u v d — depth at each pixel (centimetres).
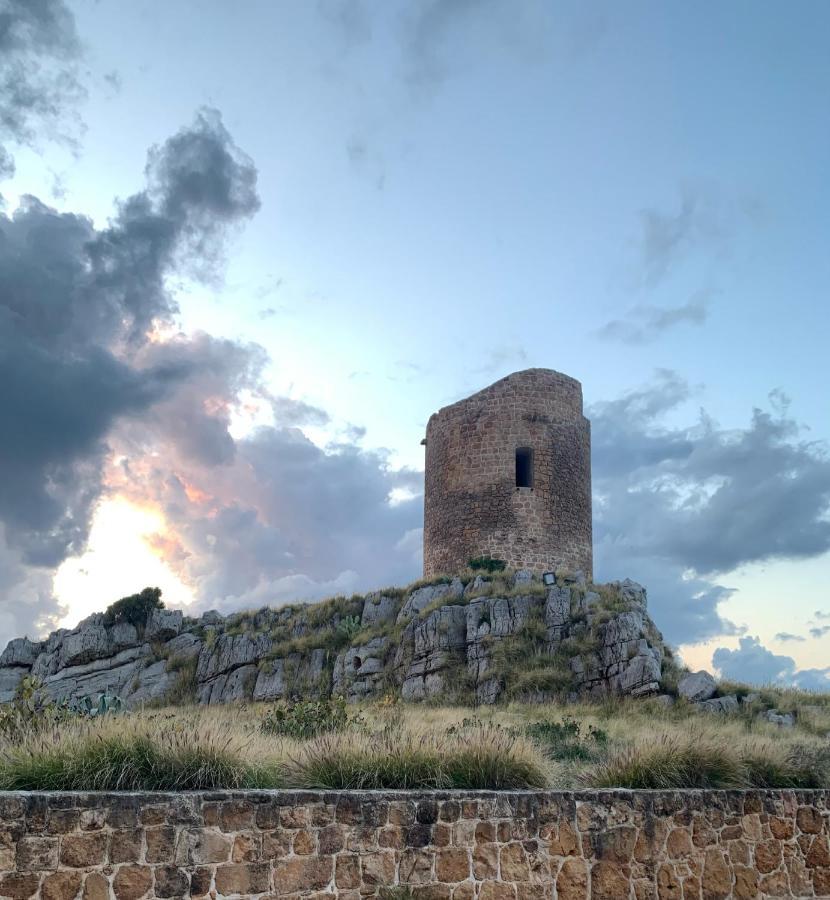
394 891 998
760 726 2434
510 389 4088
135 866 894
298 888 961
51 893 856
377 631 3566
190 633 3997
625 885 1125
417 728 1405
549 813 1107
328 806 997
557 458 4072
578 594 3338
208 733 1096
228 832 942
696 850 1183
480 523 3988
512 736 1309
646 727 2267
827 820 1290
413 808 1038
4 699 3888
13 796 863
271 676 3556
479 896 1045
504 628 3256
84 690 3809
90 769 996
